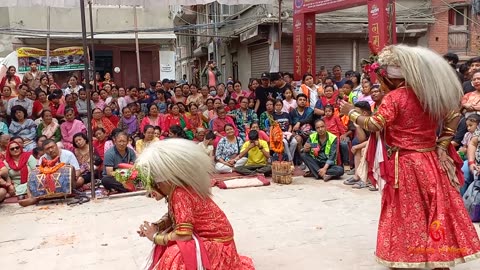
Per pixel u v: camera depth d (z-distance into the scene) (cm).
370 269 339
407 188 299
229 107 908
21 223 496
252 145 705
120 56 1514
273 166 657
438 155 304
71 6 776
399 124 302
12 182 621
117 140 615
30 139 760
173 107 842
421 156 299
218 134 802
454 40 1350
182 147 254
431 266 292
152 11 1499
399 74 299
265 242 405
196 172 253
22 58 1362
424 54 293
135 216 507
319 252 376
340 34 1293
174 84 1165
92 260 379
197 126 876
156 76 1549
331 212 493
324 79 993
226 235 266
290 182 648
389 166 305
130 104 870
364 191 588
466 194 455
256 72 1428
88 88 581
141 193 609
